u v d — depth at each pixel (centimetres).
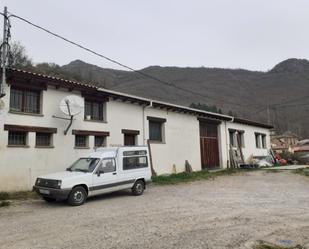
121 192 1384
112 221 823
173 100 6731
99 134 1672
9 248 611
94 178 1137
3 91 1191
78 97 1501
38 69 4191
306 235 705
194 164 2380
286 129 6619
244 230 740
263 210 973
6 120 1291
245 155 3077
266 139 3616
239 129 3055
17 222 814
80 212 940
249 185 1617
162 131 2150
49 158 1427
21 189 1310
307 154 4803
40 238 673
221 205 1055
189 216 885
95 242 643
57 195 1037
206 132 2612
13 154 1300
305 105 6266
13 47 3966
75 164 1230
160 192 1375
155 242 644
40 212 943
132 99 1859
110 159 1222
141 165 1341
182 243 638
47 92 1455
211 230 738
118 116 1808
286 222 820
